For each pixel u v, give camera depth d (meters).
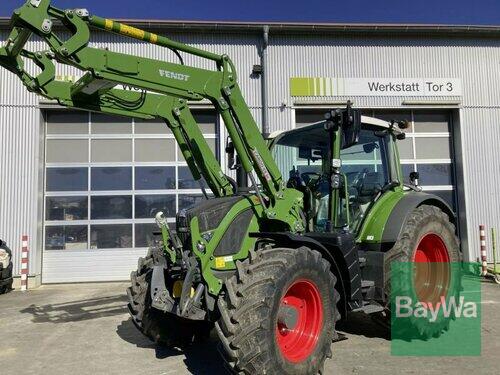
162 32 10.30
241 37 10.56
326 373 4.00
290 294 3.77
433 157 11.18
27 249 9.51
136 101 4.56
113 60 3.62
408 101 10.89
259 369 3.25
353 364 4.23
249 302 3.31
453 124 11.26
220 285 3.78
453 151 11.22
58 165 10.33
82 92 4.07
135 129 10.53
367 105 10.80
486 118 11.05
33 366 4.46
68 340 5.37
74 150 10.39
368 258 4.80
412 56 10.97
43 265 10.11
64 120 10.40
